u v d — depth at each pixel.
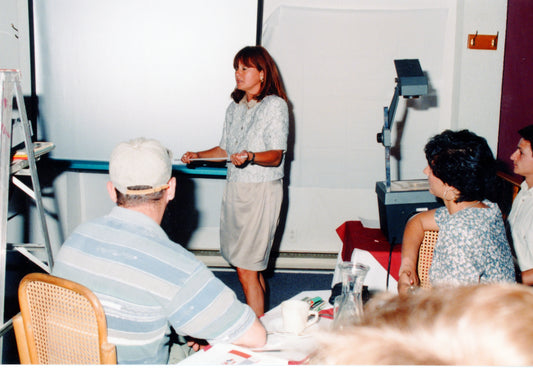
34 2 3.13
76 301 1.24
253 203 2.46
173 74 3.22
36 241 3.33
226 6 3.13
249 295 2.59
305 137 3.42
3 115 1.99
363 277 1.24
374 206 3.51
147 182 1.29
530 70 2.76
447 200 1.70
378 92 3.36
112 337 1.23
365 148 3.44
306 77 3.34
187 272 1.23
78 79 3.23
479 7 3.08
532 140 2.00
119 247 1.24
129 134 3.30
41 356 1.35
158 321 1.25
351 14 3.25
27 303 1.32
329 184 3.49
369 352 0.33
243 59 2.44
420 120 3.38
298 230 3.55
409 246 1.86
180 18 3.15
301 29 3.27
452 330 0.32
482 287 0.36
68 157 3.32
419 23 3.26
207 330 1.23
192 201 3.46
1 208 2.02
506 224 2.17
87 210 3.54
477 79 3.17
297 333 1.34
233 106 2.67
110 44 3.19
